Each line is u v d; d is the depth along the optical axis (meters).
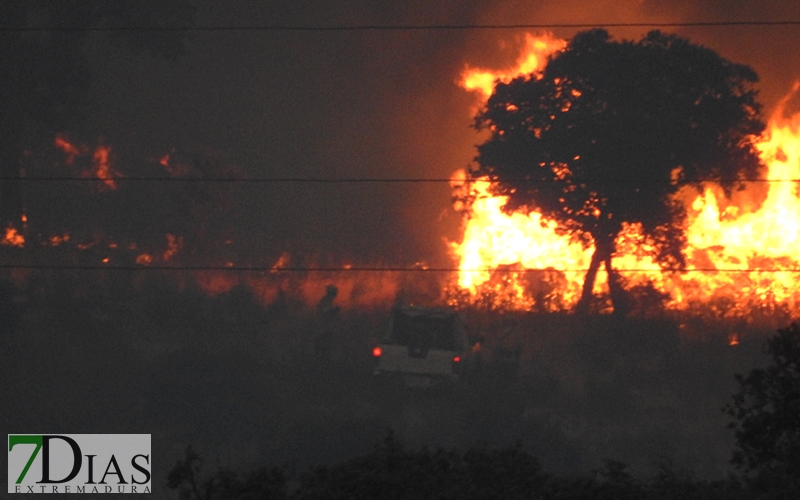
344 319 112.38
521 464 35.00
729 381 90.44
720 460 68.19
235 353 86.06
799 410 35.41
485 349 103.69
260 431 72.00
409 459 35.03
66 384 80.38
